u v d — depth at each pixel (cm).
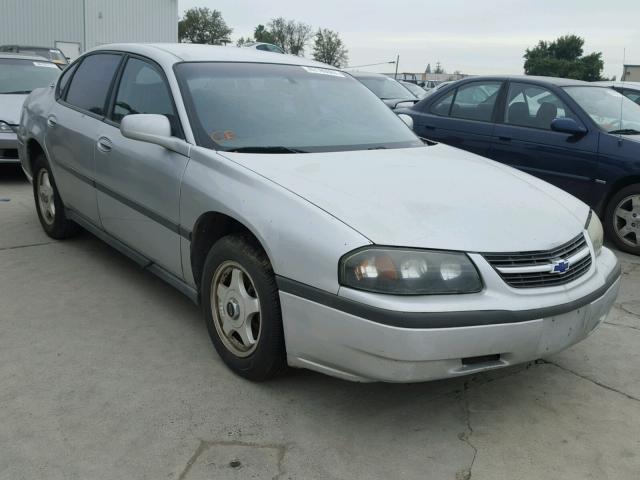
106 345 346
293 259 264
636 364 352
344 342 252
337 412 289
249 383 310
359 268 247
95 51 478
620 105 651
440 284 248
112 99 420
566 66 8106
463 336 245
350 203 270
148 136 337
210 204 305
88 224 461
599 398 313
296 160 320
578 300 273
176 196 332
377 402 299
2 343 343
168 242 351
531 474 251
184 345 349
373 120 405
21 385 300
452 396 309
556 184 620
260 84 383
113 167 392
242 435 268
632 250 575
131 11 3669
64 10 3456
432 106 729
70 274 452
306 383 312
